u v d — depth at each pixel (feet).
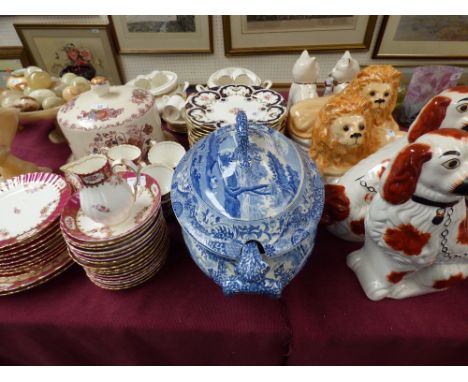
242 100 2.90
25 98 2.76
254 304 1.90
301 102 2.79
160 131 2.87
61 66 5.08
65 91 2.93
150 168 2.48
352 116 2.10
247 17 4.39
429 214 1.48
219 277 1.62
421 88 3.21
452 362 1.99
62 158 3.10
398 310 1.85
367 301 1.90
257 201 1.51
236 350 1.98
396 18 4.28
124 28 4.63
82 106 2.52
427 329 1.76
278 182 1.56
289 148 1.75
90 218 1.87
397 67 4.78
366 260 1.93
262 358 2.05
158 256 2.00
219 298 1.93
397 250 1.63
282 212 1.51
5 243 1.80
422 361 2.00
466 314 1.82
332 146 2.23
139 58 5.01
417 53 4.64
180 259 2.14
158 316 1.86
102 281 1.91
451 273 1.73
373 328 1.78
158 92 3.68
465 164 1.29
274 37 4.59
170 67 5.10
